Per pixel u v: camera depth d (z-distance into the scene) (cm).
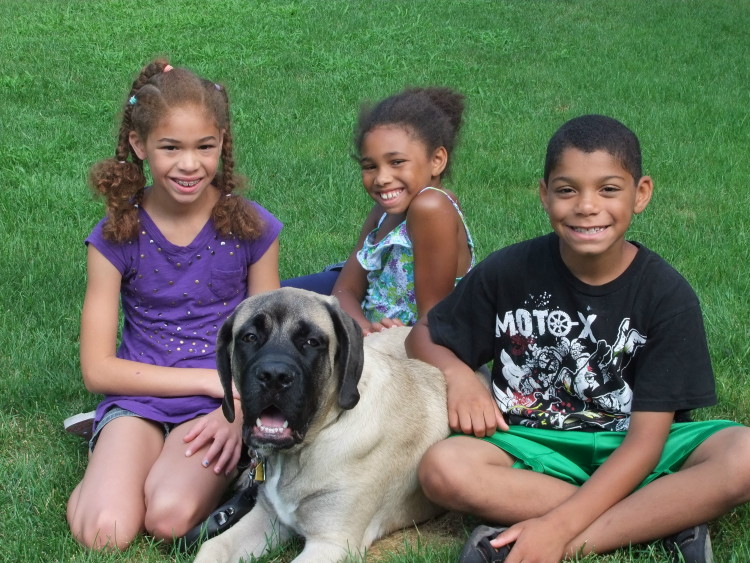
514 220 328
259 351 171
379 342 216
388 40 666
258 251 213
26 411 224
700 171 390
